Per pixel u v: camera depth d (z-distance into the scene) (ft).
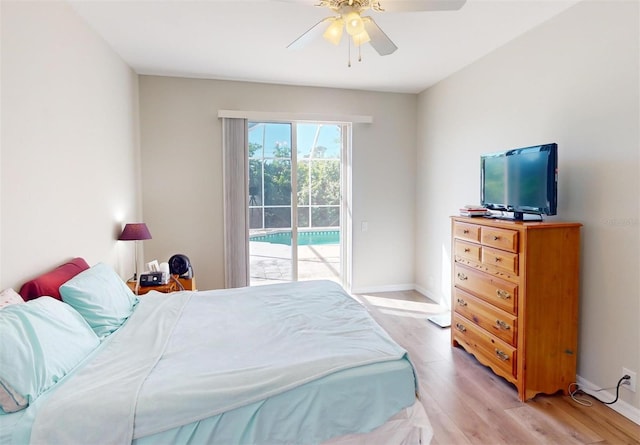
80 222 8.35
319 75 13.19
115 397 4.30
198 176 13.67
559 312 7.86
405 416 5.31
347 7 6.27
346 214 15.69
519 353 7.81
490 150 11.17
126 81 11.80
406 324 12.18
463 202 12.60
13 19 5.94
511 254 7.98
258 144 14.52
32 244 6.45
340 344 5.83
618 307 7.38
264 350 5.65
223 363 5.21
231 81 13.75
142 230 10.74
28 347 4.50
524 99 9.76
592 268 7.91
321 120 14.49
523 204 8.63
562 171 8.64
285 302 8.02
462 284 9.89
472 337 9.48
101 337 6.05
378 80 13.80
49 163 7.03
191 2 8.02
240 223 13.94
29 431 3.96
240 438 4.47
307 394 4.77
